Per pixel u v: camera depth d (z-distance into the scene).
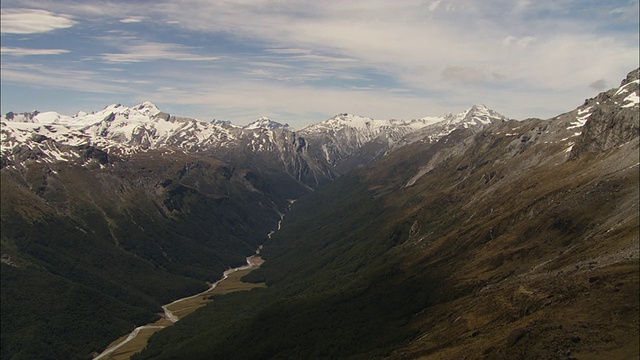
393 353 158.25
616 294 100.94
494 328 126.62
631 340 86.81
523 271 175.12
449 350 126.88
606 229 160.88
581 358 88.31
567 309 104.75
